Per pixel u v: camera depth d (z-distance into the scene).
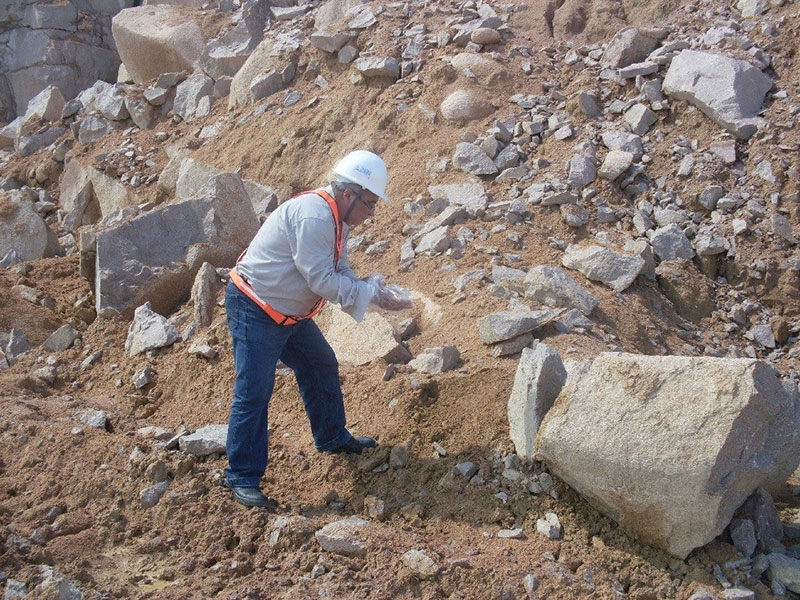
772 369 3.56
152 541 3.89
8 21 12.57
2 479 4.36
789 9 7.29
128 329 5.99
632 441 3.57
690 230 6.30
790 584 3.45
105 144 9.22
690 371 3.57
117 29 9.89
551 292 5.35
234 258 6.40
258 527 3.90
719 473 3.41
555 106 7.20
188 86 9.21
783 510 3.99
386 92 7.72
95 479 4.23
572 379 3.87
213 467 4.35
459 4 8.47
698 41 7.34
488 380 4.60
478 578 3.49
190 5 10.59
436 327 5.34
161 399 5.34
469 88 7.35
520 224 6.23
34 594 3.44
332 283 3.83
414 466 4.29
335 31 8.42
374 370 5.00
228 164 8.04
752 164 6.50
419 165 7.00
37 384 5.53
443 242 6.04
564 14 8.08
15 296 6.45
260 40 9.30
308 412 4.42
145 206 7.98
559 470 3.83
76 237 8.42
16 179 9.64
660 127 6.92
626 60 7.36
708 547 3.61
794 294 5.98
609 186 6.53
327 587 3.51
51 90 10.17
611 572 3.61
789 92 6.80
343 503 4.21
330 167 7.54
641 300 5.77
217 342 5.46
